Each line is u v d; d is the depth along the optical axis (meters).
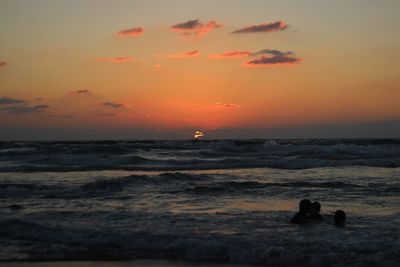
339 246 8.38
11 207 12.59
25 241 9.17
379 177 20.22
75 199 14.12
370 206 12.76
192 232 9.48
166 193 15.33
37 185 16.45
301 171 23.23
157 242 8.85
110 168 25.08
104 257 8.20
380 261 7.60
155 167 25.77
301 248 8.30
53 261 8.00
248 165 26.27
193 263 7.87
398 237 9.02
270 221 10.61
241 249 8.34
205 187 16.14
